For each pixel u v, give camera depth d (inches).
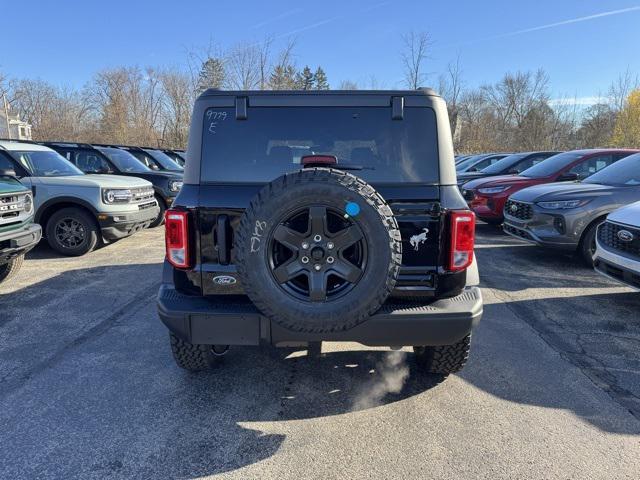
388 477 94.8
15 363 144.5
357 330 103.7
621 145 1375.5
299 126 112.0
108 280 237.8
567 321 182.5
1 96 1815.9
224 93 112.2
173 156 649.0
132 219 302.2
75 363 144.7
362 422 114.4
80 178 295.3
